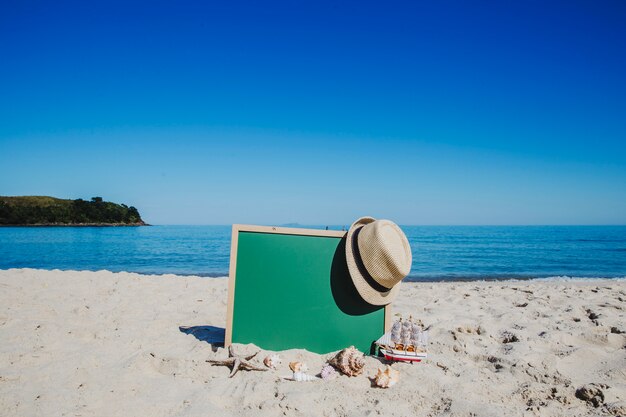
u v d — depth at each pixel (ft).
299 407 10.94
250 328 14.94
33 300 23.73
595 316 21.68
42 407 10.69
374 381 12.67
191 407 10.78
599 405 11.46
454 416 10.59
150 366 13.89
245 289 14.99
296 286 15.43
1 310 20.95
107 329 17.94
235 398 11.46
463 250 104.73
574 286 37.83
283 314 15.23
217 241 131.34
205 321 20.62
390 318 16.12
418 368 13.87
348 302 15.81
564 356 15.01
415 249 108.17
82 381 12.46
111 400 11.25
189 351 15.23
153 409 10.77
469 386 12.40
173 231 226.17
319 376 13.26
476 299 27.96
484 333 18.62
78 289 27.81
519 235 205.16
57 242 119.85
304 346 15.30
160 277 35.22
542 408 11.13
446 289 33.71
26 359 14.08
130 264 66.80
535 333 18.22
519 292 31.78
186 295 27.30
